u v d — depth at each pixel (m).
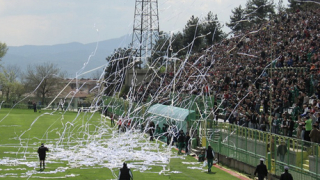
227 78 53.88
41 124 74.94
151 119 62.28
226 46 67.44
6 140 54.69
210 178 33.59
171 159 42.88
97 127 70.81
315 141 30.09
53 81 130.00
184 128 50.75
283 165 31.20
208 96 50.12
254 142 35.38
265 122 39.25
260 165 29.53
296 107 37.97
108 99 94.12
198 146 47.03
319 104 34.28
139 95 74.12
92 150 47.03
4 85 129.12
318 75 40.09
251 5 85.69
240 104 46.91
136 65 85.44
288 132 35.88
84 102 116.31
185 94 55.00
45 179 32.19
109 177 33.25
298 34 51.84
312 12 55.81
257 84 48.62
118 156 43.62
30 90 130.12
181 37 90.44
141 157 43.22
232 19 89.44
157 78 76.56
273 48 52.16
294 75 43.97
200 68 64.31
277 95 42.31
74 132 64.38
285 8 78.50
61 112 104.50
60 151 46.25
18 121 79.31
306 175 28.33
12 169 35.88
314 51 45.06
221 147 42.22
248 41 61.94
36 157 42.12
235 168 39.16
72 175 33.78
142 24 66.06
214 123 44.00
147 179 32.81
